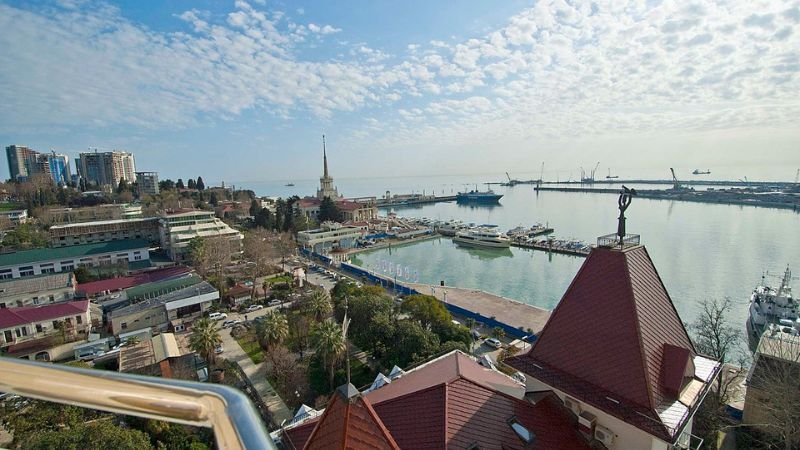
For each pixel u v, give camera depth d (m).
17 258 77.00
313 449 12.39
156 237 104.88
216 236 89.44
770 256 88.62
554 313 17.95
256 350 49.22
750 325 55.22
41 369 3.01
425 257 113.31
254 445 2.65
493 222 170.50
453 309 62.44
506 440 15.10
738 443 28.92
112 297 65.75
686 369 15.05
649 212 168.88
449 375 17.92
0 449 3.28
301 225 130.12
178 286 66.81
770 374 29.30
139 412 2.89
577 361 16.50
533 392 17.59
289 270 91.81
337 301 54.59
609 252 16.73
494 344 49.72
